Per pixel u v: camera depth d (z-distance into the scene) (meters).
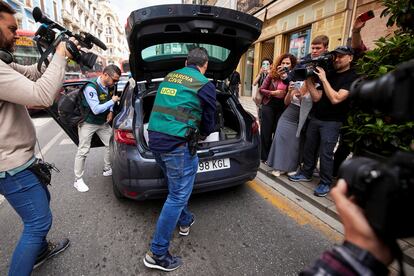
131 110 2.55
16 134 1.34
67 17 27.72
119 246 2.09
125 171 2.28
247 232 2.25
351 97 0.57
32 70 1.58
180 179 1.72
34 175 1.45
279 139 3.15
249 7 11.51
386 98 0.42
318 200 2.67
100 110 2.87
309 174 3.12
